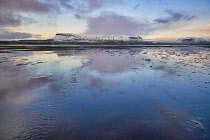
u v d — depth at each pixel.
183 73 8.25
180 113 3.75
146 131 2.98
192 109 3.96
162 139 2.73
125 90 5.54
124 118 3.53
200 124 3.23
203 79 6.97
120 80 6.88
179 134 2.88
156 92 5.30
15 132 3.00
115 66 10.59
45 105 4.30
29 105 4.30
